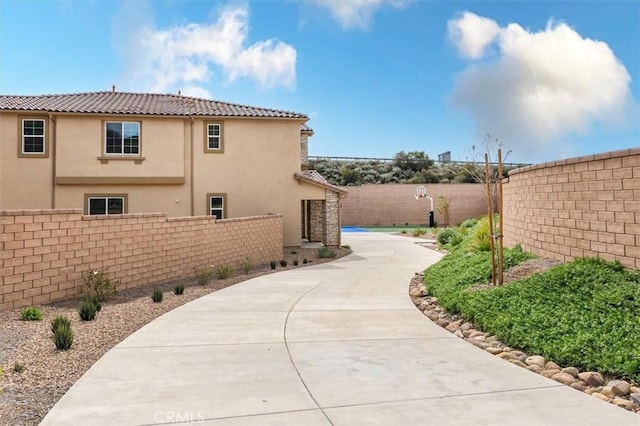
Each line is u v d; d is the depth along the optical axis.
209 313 8.23
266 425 3.76
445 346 6.12
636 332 5.18
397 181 52.81
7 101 20.33
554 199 8.98
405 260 17.03
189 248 12.99
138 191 20.42
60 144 19.56
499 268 8.73
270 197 21.45
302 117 21.53
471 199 43.47
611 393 4.39
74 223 9.41
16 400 4.36
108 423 3.80
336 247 21.69
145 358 5.61
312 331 6.96
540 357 5.38
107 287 9.70
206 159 20.98
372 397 4.36
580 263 7.54
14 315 7.71
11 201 19.27
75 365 5.41
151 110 20.61
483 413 3.98
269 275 13.23
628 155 6.84
